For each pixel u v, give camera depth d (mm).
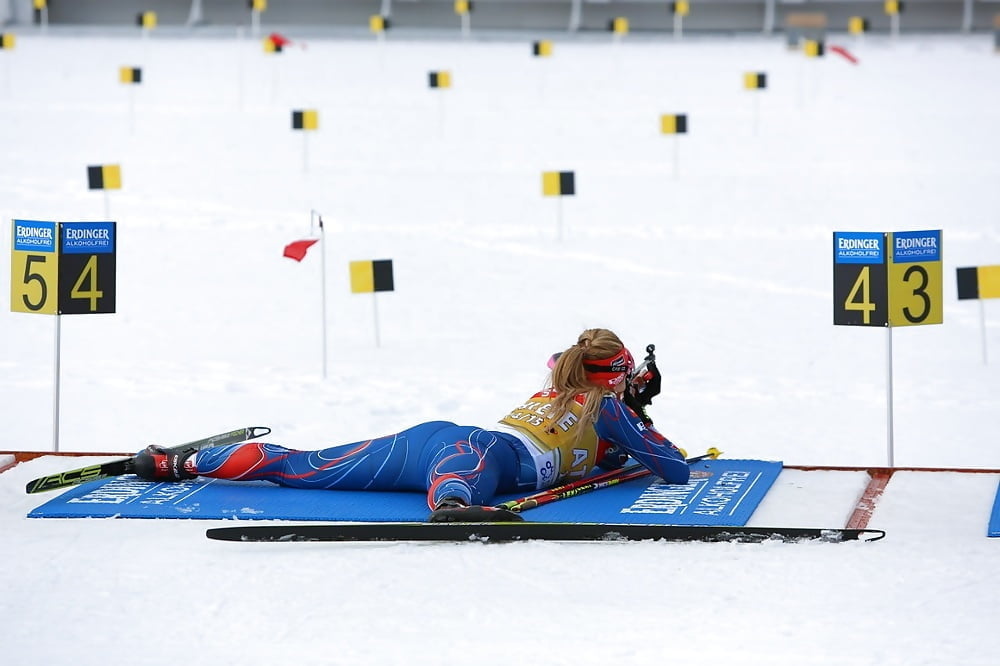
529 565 14539
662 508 16578
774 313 31734
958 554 14789
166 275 35906
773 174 53656
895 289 18906
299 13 115500
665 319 31219
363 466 17203
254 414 23094
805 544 15203
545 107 73812
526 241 41344
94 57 94188
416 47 103188
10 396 24281
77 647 12320
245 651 12219
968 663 11812
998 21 108562
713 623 12844
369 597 13586
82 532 15703
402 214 45594
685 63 93250
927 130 64375
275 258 38281
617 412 17391
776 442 21578
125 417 22906
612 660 11977
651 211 46469
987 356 27562
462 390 24828
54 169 52844
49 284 19641
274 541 15258
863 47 101688
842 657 11984
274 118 68625
